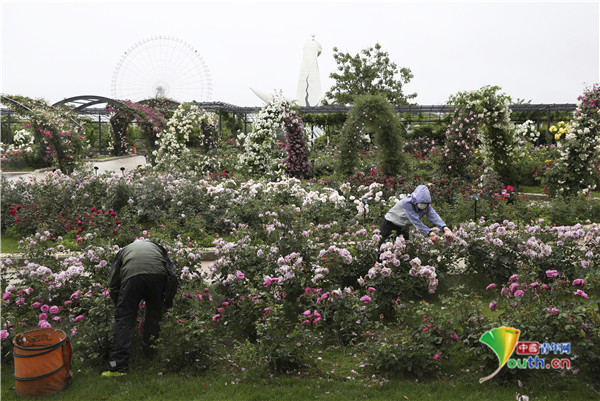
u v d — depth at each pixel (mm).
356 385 3527
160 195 9469
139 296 3801
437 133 24188
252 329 4281
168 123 17844
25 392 3387
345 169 13336
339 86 35594
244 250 5086
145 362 3924
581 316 3508
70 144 17719
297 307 4828
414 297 5215
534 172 15016
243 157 14414
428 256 5535
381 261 5262
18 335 3596
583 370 3510
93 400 3336
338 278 5094
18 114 17875
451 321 3777
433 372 3684
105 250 4898
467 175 12727
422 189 5359
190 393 3420
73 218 8734
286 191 9484
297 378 3641
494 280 5629
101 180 10297
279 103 14195
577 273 5191
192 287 4707
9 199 9312
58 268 4953
